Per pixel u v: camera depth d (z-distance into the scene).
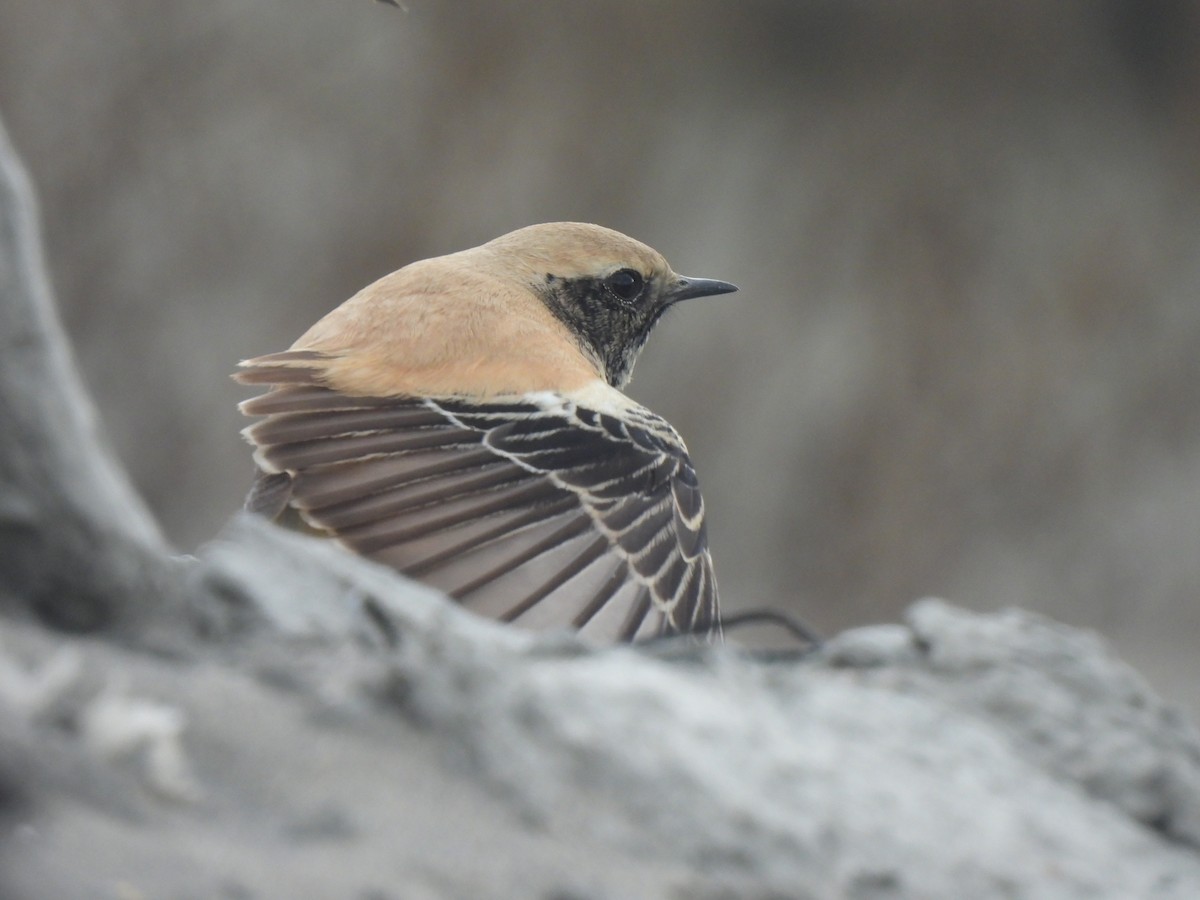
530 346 6.34
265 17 21.84
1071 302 21.42
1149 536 20.77
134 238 21.19
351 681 3.14
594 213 21.70
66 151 21.25
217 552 3.56
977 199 21.70
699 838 3.28
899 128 21.95
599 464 5.98
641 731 3.50
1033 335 21.33
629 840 3.19
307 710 3.05
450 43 21.91
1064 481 21.03
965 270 21.56
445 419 5.95
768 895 3.23
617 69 22.12
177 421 20.80
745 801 3.46
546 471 5.88
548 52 22.05
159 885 2.48
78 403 3.16
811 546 20.80
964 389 21.17
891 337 21.34
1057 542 20.83
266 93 21.69
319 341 6.30
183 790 2.74
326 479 5.65
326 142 21.58
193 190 21.34
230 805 2.76
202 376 20.89
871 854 3.50
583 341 7.47
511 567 5.59
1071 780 4.29
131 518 3.21
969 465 21.03
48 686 2.81
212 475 20.70
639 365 21.17
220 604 3.40
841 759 3.80
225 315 21.12
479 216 21.58
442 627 3.55
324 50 21.84
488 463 5.82
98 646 3.07
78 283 20.98
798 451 21.02
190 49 21.64
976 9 21.89
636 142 21.91
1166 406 21.22
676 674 3.89
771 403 21.16
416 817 2.90
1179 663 19.69
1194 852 4.17
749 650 4.58
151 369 20.86
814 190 21.81
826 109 22.12
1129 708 4.52
